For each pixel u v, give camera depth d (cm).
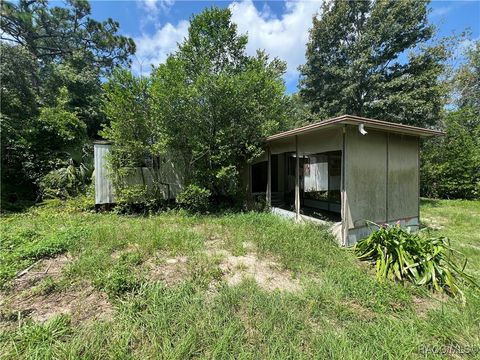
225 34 834
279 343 190
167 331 199
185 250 384
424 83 1068
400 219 566
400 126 479
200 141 715
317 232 475
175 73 670
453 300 266
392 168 549
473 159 1074
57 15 1434
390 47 1147
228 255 378
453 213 790
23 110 941
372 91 1140
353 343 195
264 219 593
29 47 1272
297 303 248
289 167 995
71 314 225
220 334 197
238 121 741
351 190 475
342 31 1254
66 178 795
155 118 705
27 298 250
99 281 271
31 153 823
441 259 319
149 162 782
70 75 1198
